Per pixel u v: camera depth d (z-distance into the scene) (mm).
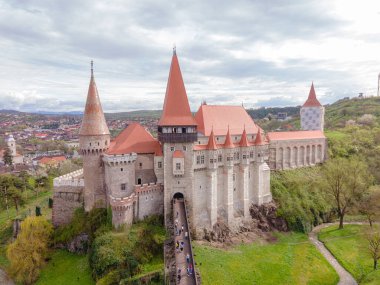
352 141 129625
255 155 86188
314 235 83625
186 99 72375
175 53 72375
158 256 64438
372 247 65688
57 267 71375
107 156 68688
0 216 105500
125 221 67500
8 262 80625
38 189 122938
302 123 132375
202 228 74312
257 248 72938
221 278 56281
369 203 85500
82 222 75062
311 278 61469
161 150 74438
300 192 94812
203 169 75375
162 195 73938
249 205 86000
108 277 58844
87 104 73875
